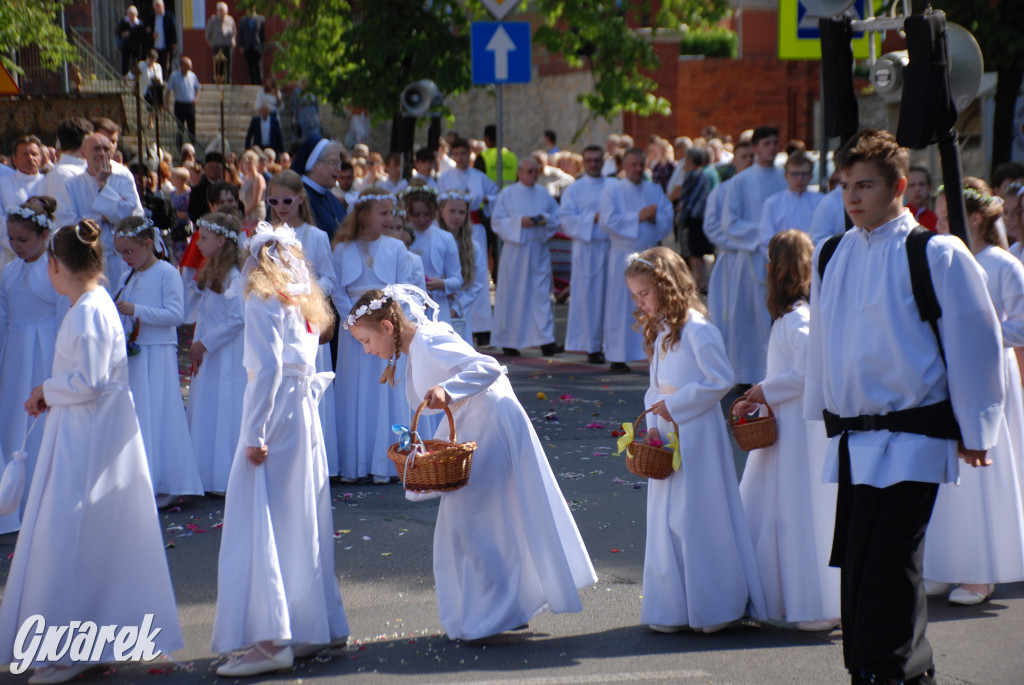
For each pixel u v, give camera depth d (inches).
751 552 397.4
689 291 398.9
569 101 2059.5
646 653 376.5
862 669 319.6
